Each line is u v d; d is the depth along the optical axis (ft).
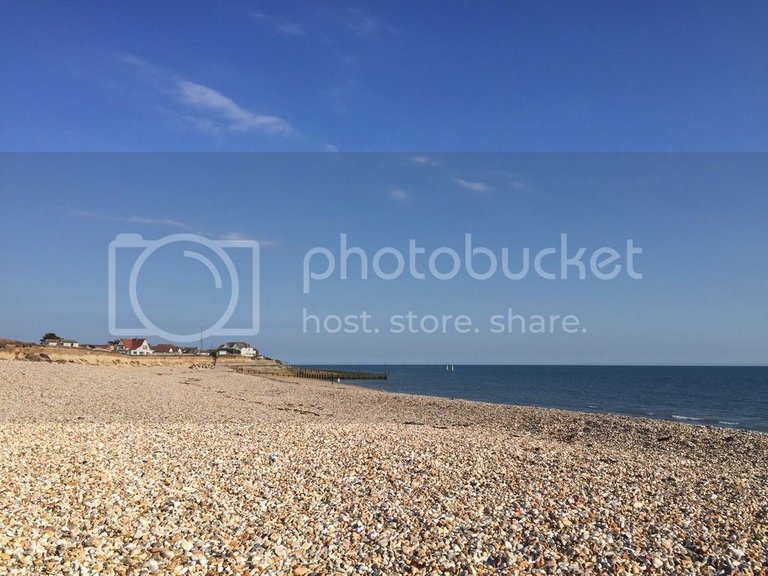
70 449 49.90
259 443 57.06
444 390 263.70
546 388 288.10
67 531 31.73
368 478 45.37
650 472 52.70
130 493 38.75
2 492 37.11
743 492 47.42
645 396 231.91
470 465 50.39
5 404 91.76
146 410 95.20
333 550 32.01
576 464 53.62
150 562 28.63
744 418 150.41
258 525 34.88
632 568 30.71
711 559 32.09
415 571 29.81
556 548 32.96
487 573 29.91
